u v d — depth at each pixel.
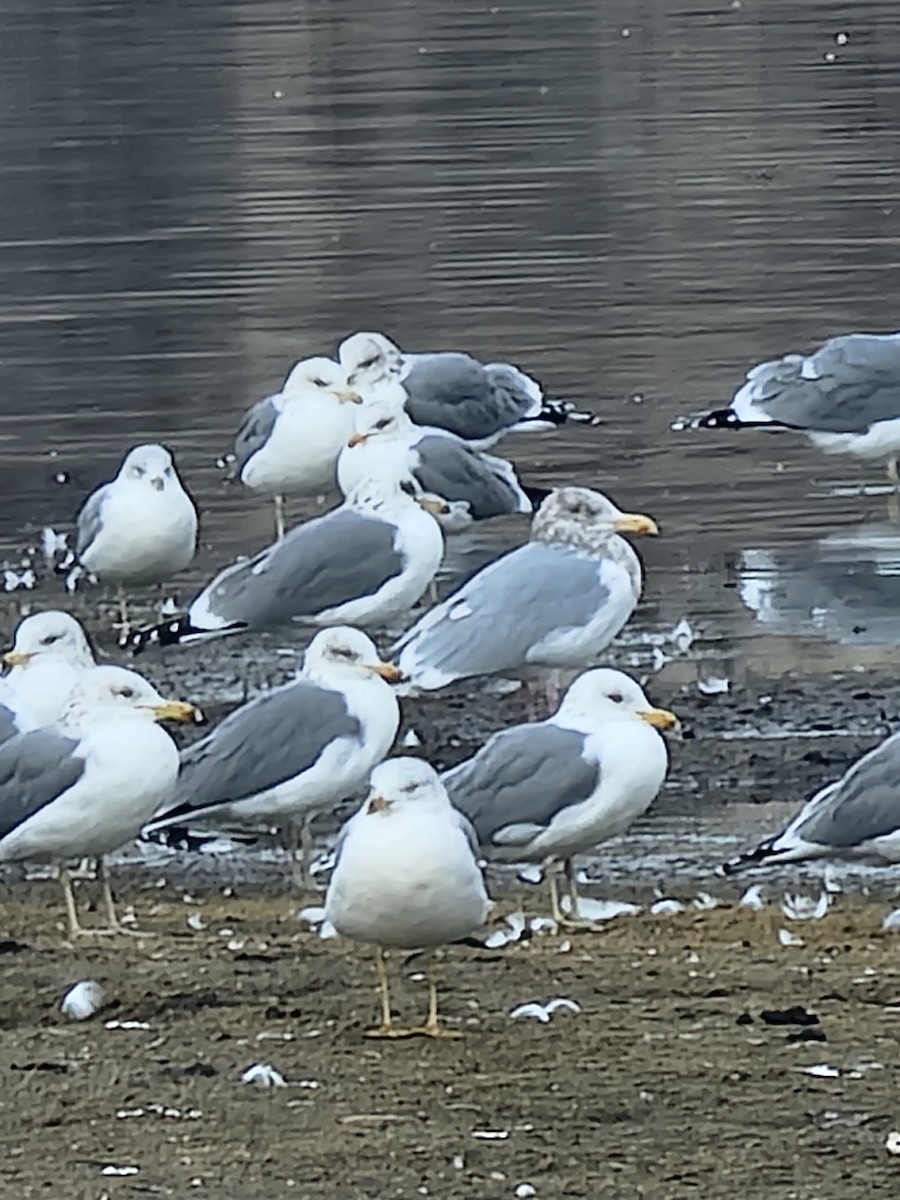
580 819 12.16
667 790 14.55
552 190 36.78
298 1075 9.64
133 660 17.30
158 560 17.86
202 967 11.25
